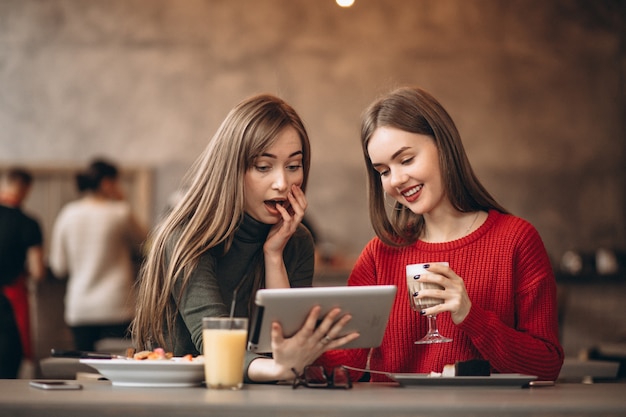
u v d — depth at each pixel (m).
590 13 9.61
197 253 2.24
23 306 6.39
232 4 9.41
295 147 2.34
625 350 4.23
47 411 1.52
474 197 2.46
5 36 9.34
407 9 9.46
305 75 9.39
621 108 9.56
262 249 2.44
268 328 1.94
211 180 2.32
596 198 9.52
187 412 1.49
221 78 9.37
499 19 9.52
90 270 6.75
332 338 1.98
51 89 9.30
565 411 1.50
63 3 9.38
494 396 1.70
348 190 9.30
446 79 9.47
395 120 2.36
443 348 2.38
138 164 9.26
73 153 9.27
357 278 2.57
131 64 9.35
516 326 2.41
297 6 9.43
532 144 9.51
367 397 1.65
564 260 8.56
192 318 2.20
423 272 2.12
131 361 1.90
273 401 1.54
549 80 9.54
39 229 5.81
